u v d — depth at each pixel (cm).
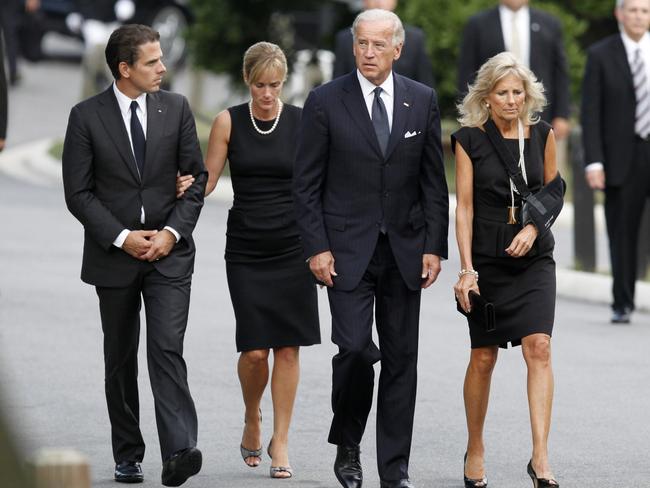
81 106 2166
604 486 2216
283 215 2320
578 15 7138
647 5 3534
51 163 6562
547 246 2142
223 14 6762
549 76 3975
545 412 2091
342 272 2094
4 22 8219
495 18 3962
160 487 2184
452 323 3709
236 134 2325
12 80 8256
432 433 2572
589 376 3064
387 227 2102
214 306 3834
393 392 2127
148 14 8462
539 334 2112
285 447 2288
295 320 2314
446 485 2220
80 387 2873
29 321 3538
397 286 2119
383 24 2064
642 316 3881
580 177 4481
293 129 2338
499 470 2309
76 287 4034
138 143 2173
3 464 766
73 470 836
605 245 5147
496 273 2142
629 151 3584
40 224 5138
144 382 2958
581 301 4203
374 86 2106
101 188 2170
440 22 6506
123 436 2219
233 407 2741
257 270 2319
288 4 6744
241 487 2189
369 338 2086
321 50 6900
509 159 2142
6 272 4209
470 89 2153
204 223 5362
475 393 2172
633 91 3572
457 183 2161
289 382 2311
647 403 2825
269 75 2283
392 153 2095
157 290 2156
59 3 8594
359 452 2155
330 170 2119
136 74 2133
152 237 2159
